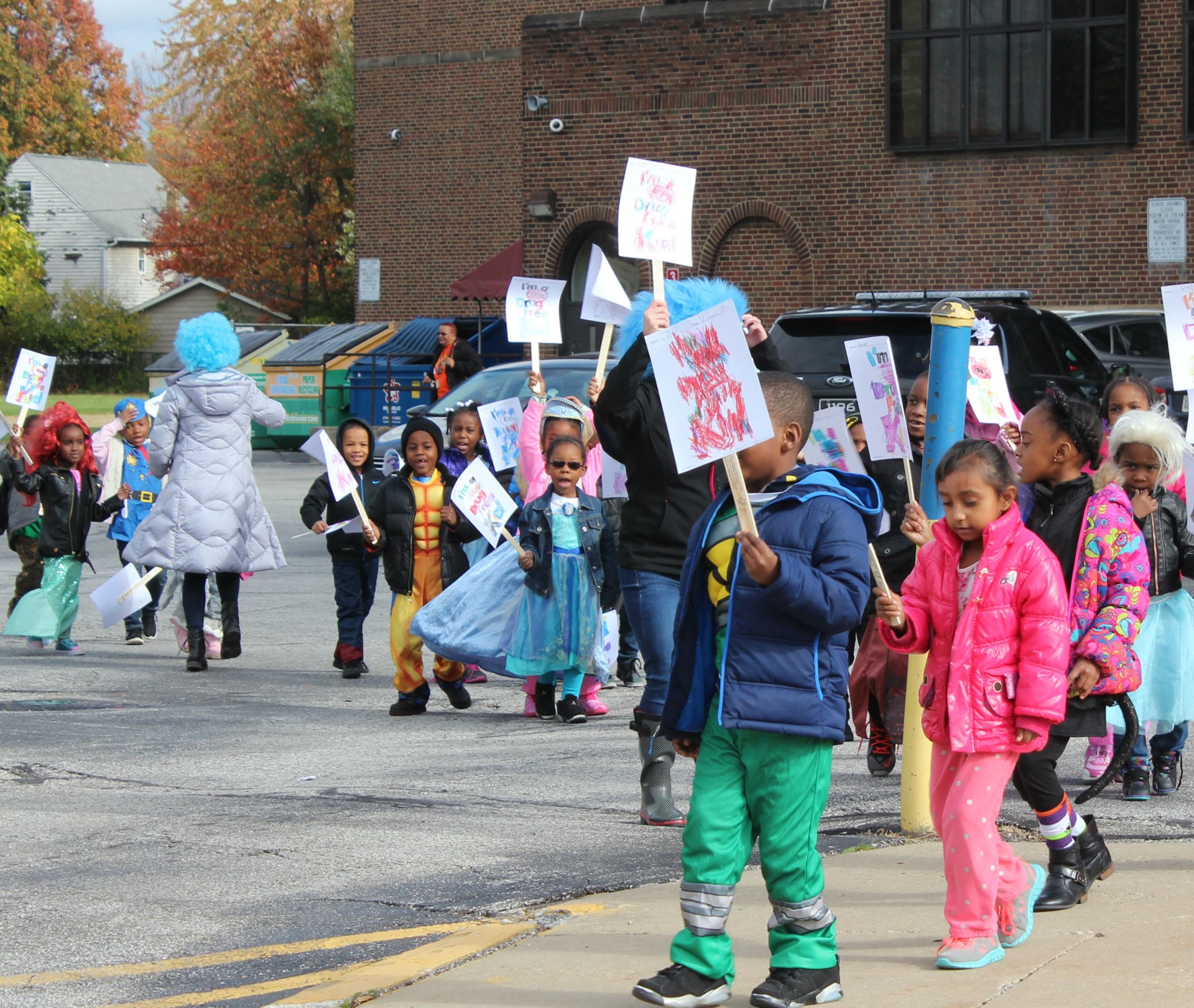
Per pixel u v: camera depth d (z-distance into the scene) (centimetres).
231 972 566
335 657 1291
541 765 930
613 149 3312
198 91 7494
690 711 500
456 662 1095
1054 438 633
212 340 1309
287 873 696
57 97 10294
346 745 1001
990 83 3005
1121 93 2920
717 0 3197
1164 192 2911
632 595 750
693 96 3228
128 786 877
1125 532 618
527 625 1058
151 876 693
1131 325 2306
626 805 823
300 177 6888
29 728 1050
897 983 515
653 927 597
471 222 4312
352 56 6681
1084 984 508
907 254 3084
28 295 7875
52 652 1419
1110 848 712
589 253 3434
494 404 1268
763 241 3206
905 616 546
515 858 720
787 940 494
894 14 3052
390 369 3616
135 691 1211
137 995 541
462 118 4306
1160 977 514
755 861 720
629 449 741
